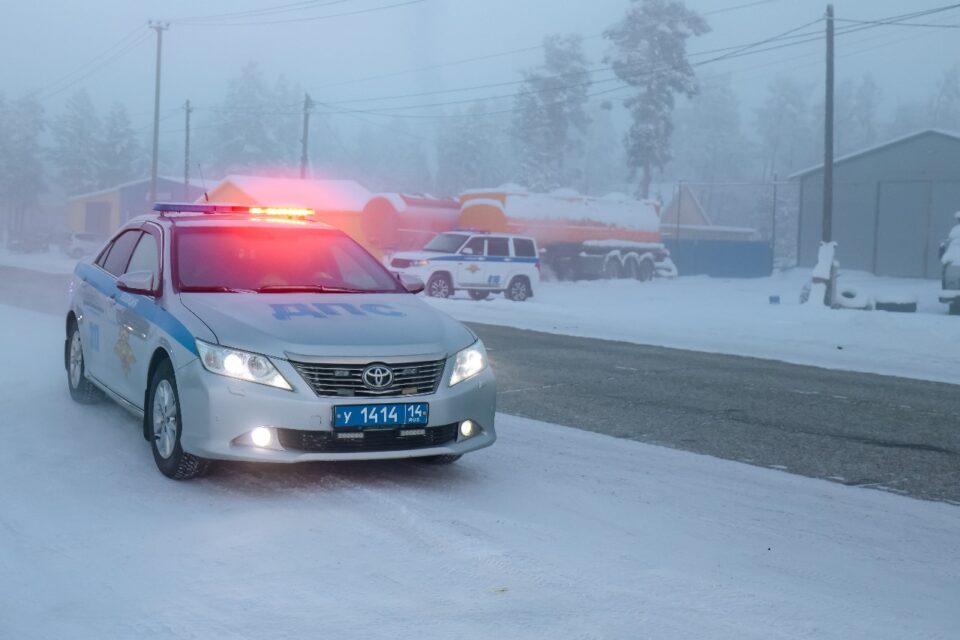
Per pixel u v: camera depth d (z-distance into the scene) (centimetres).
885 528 573
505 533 513
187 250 683
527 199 4016
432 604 411
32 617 390
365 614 398
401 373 581
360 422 564
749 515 584
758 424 899
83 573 440
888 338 1794
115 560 457
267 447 557
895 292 4128
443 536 500
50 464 632
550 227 4103
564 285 4106
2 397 846
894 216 5469
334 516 533
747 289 4228
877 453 789
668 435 828
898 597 451
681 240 5953
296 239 727
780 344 1750
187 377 571
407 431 581
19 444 682
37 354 1093
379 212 3875
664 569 466
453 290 2836
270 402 554
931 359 1585
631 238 4591
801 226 5841
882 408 1027
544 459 707
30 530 498
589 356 1399
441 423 589
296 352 562
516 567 457
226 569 448
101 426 743
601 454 735
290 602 410
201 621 388
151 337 629
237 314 598
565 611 406
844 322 1927
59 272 3406
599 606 413
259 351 562
